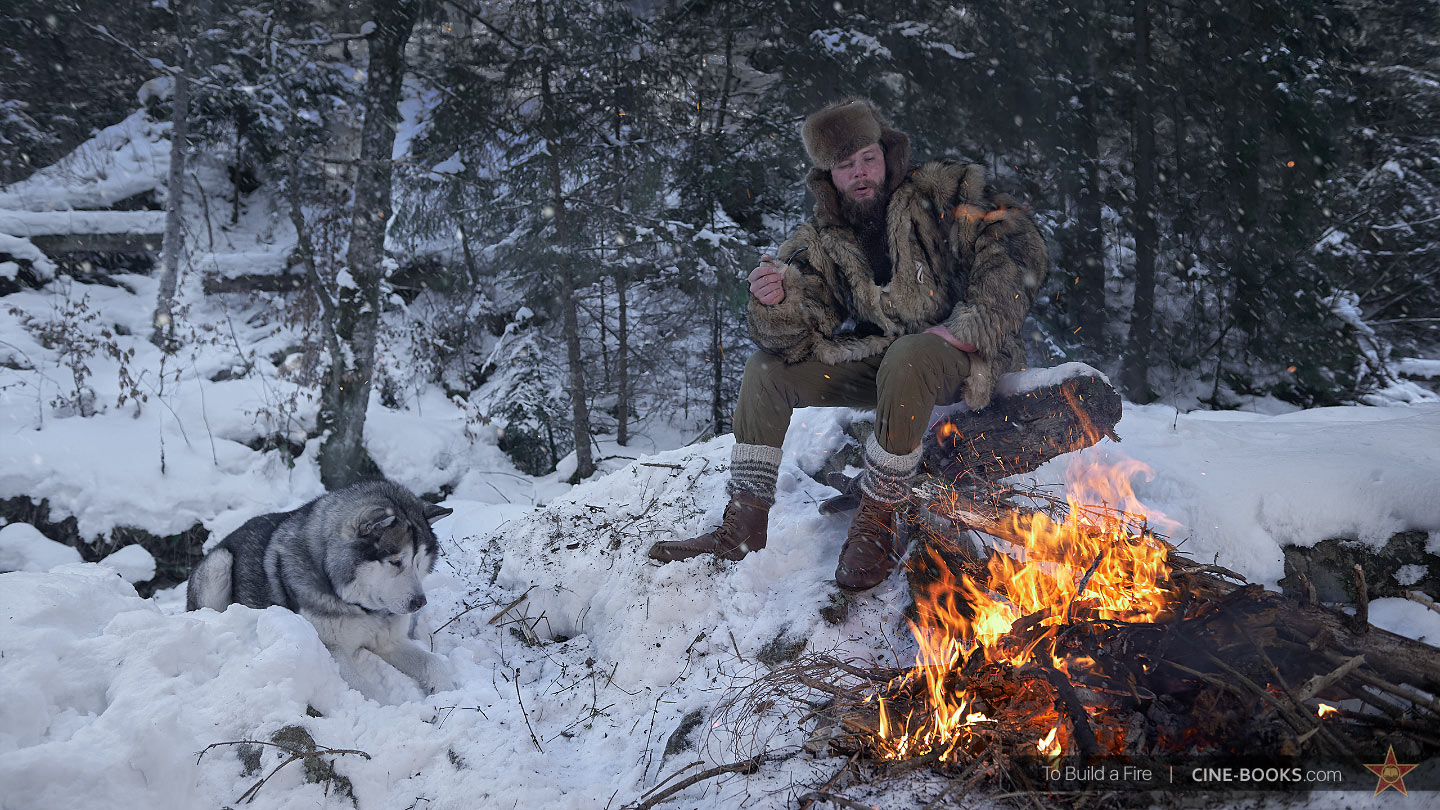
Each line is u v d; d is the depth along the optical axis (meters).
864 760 2.26
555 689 3.09
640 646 3.05
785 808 2.19
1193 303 8.91
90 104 12.62
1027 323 8.20
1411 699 2.01
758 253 9.22
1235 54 8.45
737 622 3.00
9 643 2.50
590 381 11.17
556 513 4.14
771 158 10.00
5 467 6.86
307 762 2.44
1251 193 8.23
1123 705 2.15
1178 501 3.14
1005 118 8.46
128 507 7.06
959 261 3.09
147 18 12.91
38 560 6.55
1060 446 3.21
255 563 3.56
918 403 2.83
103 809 2.14
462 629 3.73
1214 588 2.48
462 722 2.74
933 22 9.01
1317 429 3.63
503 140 9.46
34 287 10.40
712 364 11.02
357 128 12.73
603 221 9.53
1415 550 2.82
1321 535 2.91
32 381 8.35
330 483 8.30
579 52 8.80
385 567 3.22
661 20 9.82
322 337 8.96
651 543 3.55
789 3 9.34
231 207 12.38
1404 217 9.20
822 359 3.15
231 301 11.19
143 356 9.56
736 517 3.21
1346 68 9.05
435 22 9.46
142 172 12.02
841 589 2.89
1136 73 8.67
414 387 10.90
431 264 12.02
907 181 3.15
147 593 6.91
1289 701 2.00
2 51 11.88
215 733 2.44
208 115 11.91
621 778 2.53
